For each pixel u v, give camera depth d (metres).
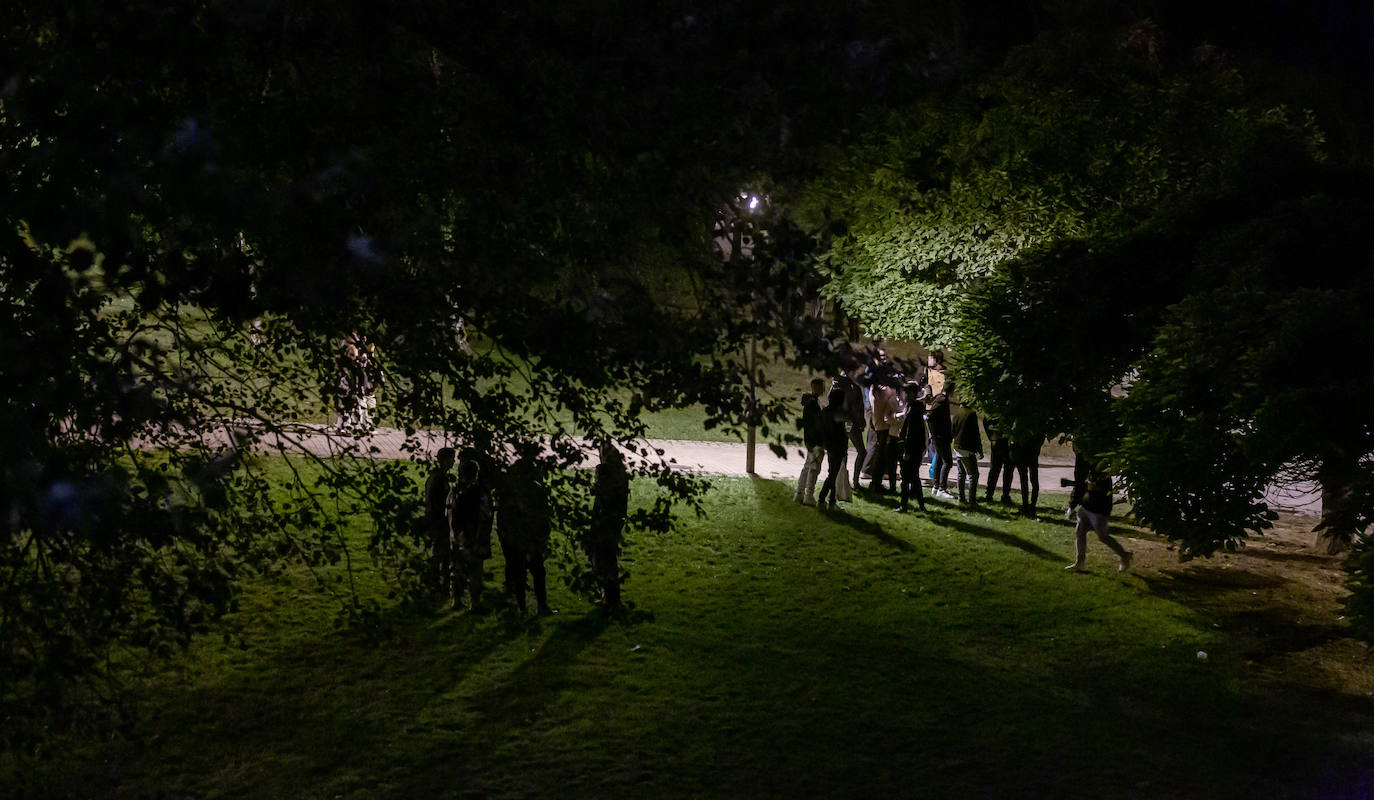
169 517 4.96
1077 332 12.12
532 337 5.88
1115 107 16.27
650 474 7.02
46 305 4.30
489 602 7.61
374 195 5.33
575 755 9.43
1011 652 12.45
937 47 7.34
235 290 4.98
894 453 19.06
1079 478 15.98
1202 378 10.39
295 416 8.05
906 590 14.31
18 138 4.52
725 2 6.59
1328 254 10.74
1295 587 15.17
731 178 6.18
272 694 10.17
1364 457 10.60
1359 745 10.30
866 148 15.62
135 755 8.77
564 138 6.06
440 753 9.34
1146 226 12.54
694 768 9.32
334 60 5.79
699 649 11.95
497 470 6.52
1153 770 9.62
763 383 6.10
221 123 4.73
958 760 9.67
